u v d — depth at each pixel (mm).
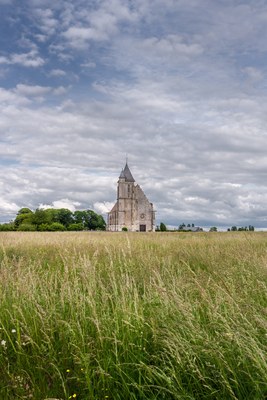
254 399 3387
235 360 3867
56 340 5039
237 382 3602
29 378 4121
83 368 4203
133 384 3736
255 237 22672
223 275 8023
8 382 4152
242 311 4867
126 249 12945
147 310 5402
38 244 17406
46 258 12570
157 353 4266
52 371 4336
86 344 4559
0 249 13664
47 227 91938
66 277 6738
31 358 4605
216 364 3891
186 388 3824
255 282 7160
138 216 124000
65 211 126875
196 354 3920
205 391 3752
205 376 3738
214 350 3908
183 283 6449
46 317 5145
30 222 102125
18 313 5504
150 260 9828
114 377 4074
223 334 4184
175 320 4680
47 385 4102
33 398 3867
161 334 4520
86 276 6613
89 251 13680
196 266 10500
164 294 5277
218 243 17094
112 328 4793
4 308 5699
